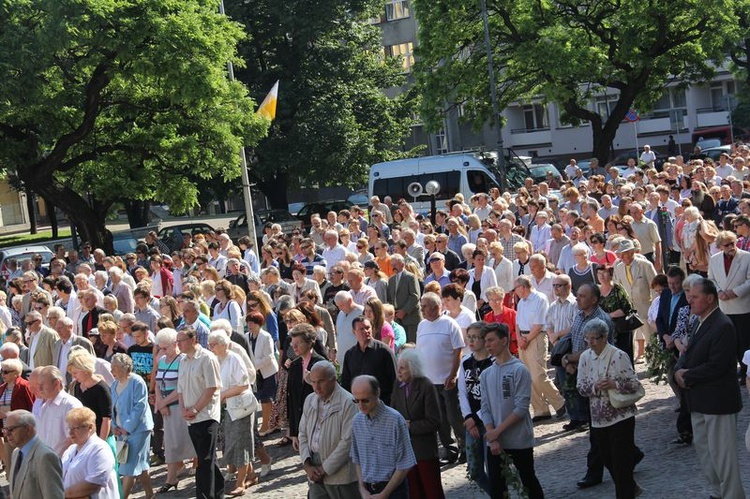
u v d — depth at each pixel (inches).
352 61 1930.4
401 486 328.2
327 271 786.8
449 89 1706.4
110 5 1093.1
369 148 1845.5
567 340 432.1
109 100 1266.0
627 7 1593.3
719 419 341.7
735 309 502.9
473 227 815.1
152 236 1055.0
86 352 426.3
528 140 2790.4
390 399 415.2
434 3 1689.2
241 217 1625.2
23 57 1058.7
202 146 1251.8
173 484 485.7
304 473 485.4
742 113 2425.0
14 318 756.0
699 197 827.4
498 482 357.1
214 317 598.9
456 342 448.1
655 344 437.4
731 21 1635.1
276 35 1815.9
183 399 442.0
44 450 317.4
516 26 1647.4
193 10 1195.3
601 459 393.4
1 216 3238.2
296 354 482.3
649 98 1721.2
